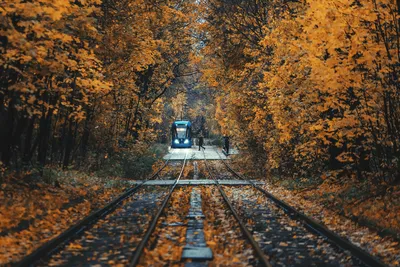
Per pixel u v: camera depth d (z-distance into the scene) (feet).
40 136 104.73
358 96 83.92
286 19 109.81
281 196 102.73
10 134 90.53
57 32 71.31
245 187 123.54
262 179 147.23
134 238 55.31
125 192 101.81
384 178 90.68
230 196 102.17
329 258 47.42
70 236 56.95
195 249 50.29
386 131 86.69
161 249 48.98
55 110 94.94
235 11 156.66
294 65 97.14
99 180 126.82
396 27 74.74
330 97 83.51
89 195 97.71
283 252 50.29
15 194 77.20
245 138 179.83
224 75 169.78
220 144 446.19
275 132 130.21
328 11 74.64
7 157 91.25
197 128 583.17
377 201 77.25
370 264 44.52
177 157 291.38
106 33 115.75
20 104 89.51
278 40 108.58
